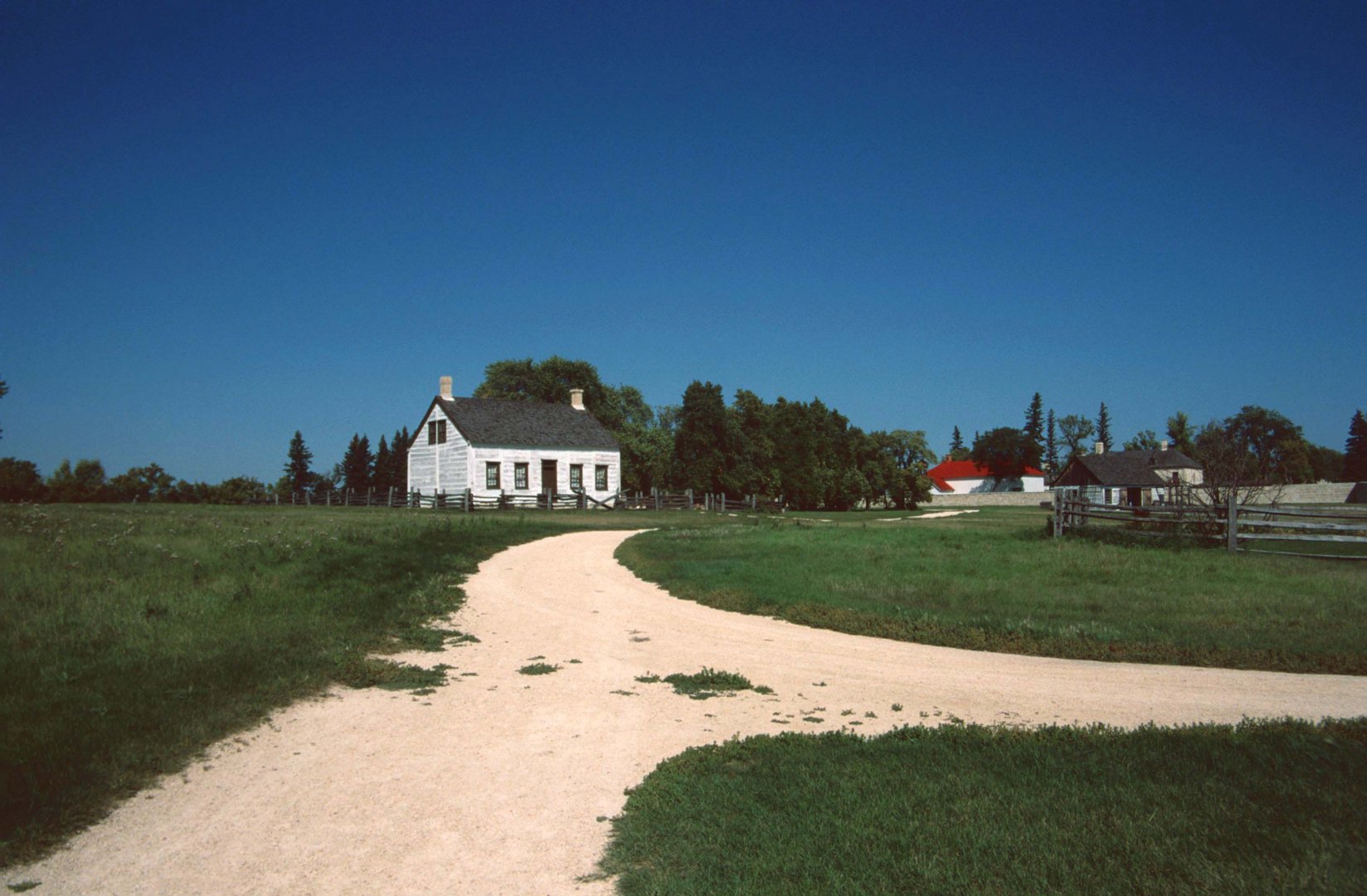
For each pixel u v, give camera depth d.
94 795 6.67
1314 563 19.12
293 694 9.74
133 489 51.62
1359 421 113.06
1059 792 6.55
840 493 75.56
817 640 13.36
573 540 29.36
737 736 8.49
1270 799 6.27
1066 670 11.23
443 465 52.19
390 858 5.88
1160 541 22.58
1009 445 123.62
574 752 8.12
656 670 11.48
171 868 5.70
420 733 8.70
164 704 8.73
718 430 64.75
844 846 5.71
